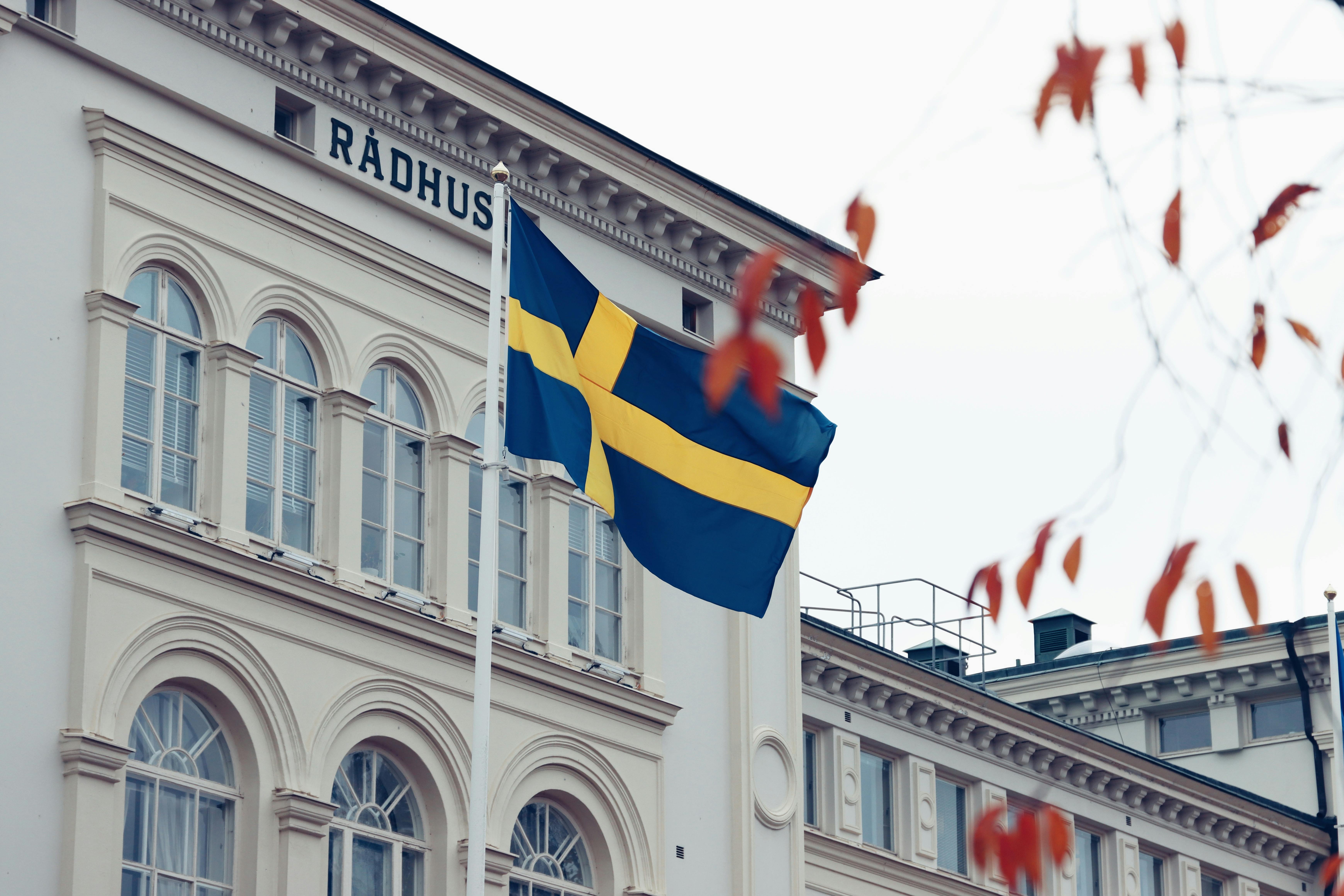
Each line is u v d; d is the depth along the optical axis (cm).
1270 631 9012
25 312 4150
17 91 4238
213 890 4266
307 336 4734
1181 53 1237
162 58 4512
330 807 4444
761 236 5844
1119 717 9406
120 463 4222
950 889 6800
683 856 5344
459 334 5075
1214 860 8250
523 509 5197
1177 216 1262
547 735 5025
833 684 6438
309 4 4706
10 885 3869
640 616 5400
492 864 4781
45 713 4000
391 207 4978
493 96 5122
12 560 4019
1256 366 1286
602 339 4403
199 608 4303
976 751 7088
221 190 4559
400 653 4719
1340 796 6625
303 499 4656
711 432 4509
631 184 5488
